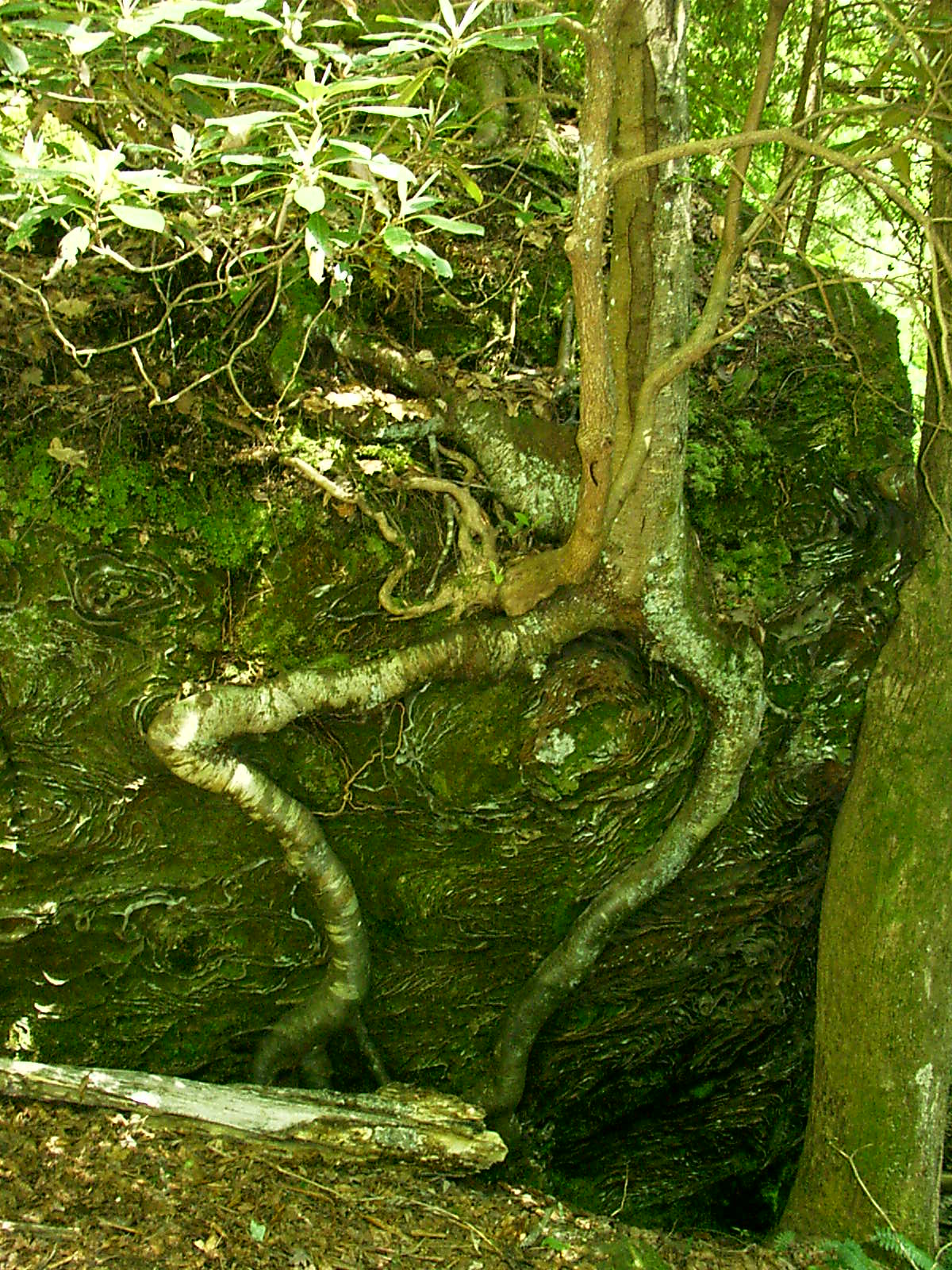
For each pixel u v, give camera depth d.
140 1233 3.54
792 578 4.68
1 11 2.93
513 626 4.35
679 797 4.71
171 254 4.31
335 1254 3.68
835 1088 4.50
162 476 4.16
